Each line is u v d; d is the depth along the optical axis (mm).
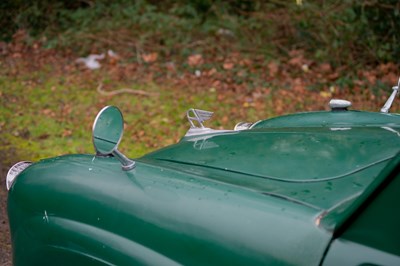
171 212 1695
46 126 6227
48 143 5812
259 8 8797
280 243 1485
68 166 2061
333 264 1400
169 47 8195
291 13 8219
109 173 1938
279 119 2814
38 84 7414
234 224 1575
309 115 2781
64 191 1967
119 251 1729
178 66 7844
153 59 7969
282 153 2010
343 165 1820
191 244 1612
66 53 8266
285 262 1454
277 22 8305
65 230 1892
